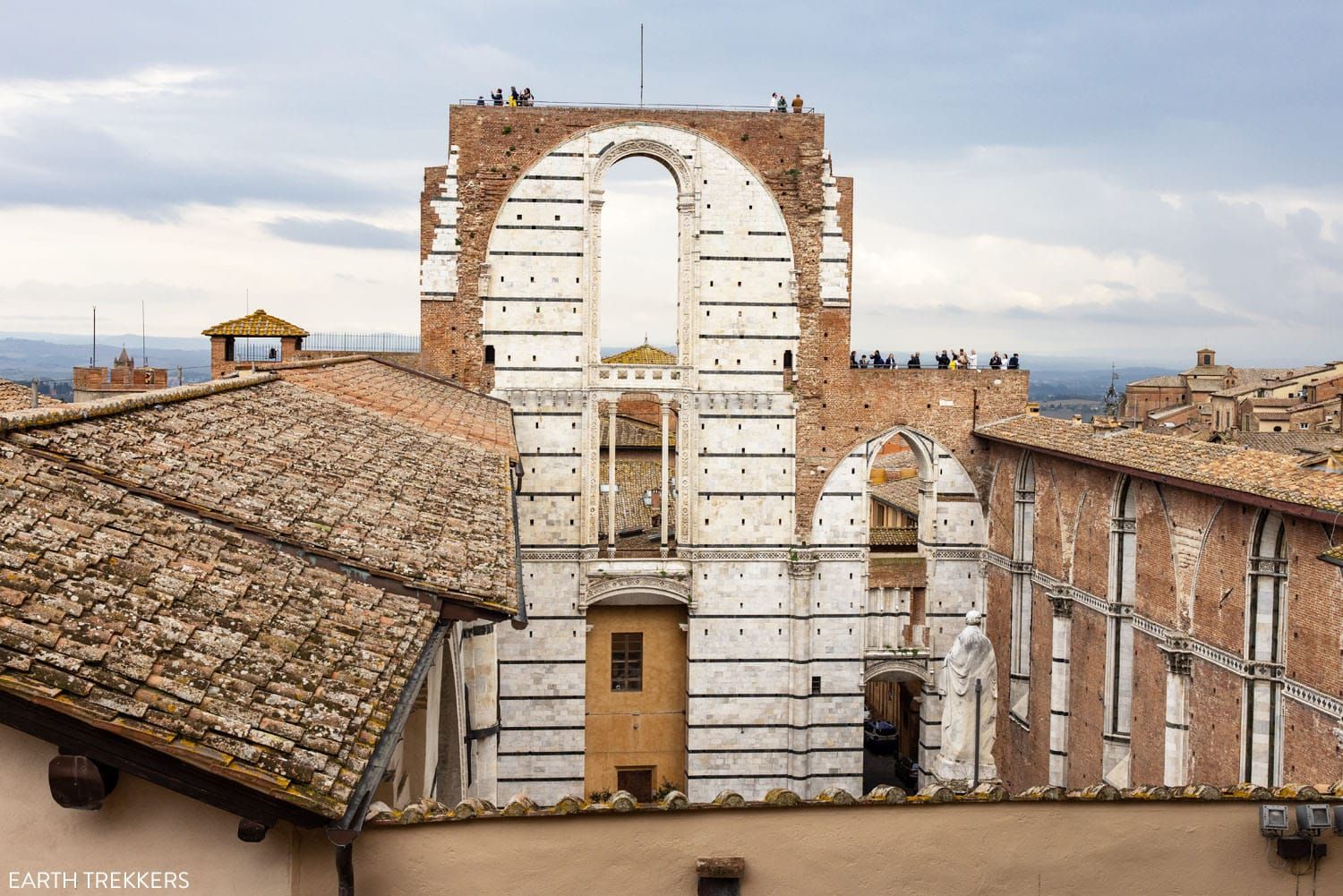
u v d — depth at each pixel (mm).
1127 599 52406
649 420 98188
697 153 64438
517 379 64562
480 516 32562
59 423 23188
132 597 17797
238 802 15211
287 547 22875
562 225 64250
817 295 65312
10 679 14539
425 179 63906
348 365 54406
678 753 66500
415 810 17922
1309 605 38938
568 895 18562
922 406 66188
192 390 31312
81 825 15570
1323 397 133500
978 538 67125
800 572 65188
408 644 20953
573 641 64625
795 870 19500
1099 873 20469
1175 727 46531
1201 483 43281
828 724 66125
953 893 20016
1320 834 20609
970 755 30250
